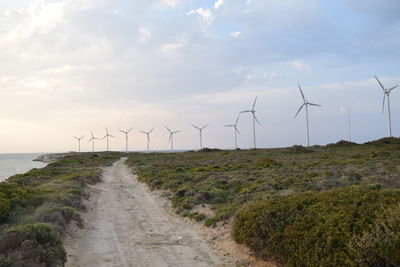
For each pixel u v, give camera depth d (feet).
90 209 65.57
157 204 70.85
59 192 70.95
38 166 318.04
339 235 25.31
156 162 209.67
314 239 26.40
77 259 34.60
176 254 36.17
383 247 22.17
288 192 55.06
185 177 100.53
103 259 34.60
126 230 47.85
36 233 31.86
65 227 45.16
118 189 98.37
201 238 42.34
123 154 414.41
